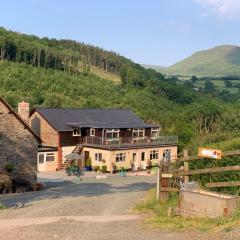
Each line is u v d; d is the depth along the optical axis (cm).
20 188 3634
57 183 4362
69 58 19200
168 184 1919
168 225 1487
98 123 6769
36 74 13838
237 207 1493
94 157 6297
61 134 6200
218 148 1978
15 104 10056
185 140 7919
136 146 6525
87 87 13675
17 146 3909
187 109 12288
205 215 1530
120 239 1326
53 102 10881
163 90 17362
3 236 1421
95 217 1789
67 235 1411
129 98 13725
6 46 16262
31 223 1669
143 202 2072
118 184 4019
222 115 11669
